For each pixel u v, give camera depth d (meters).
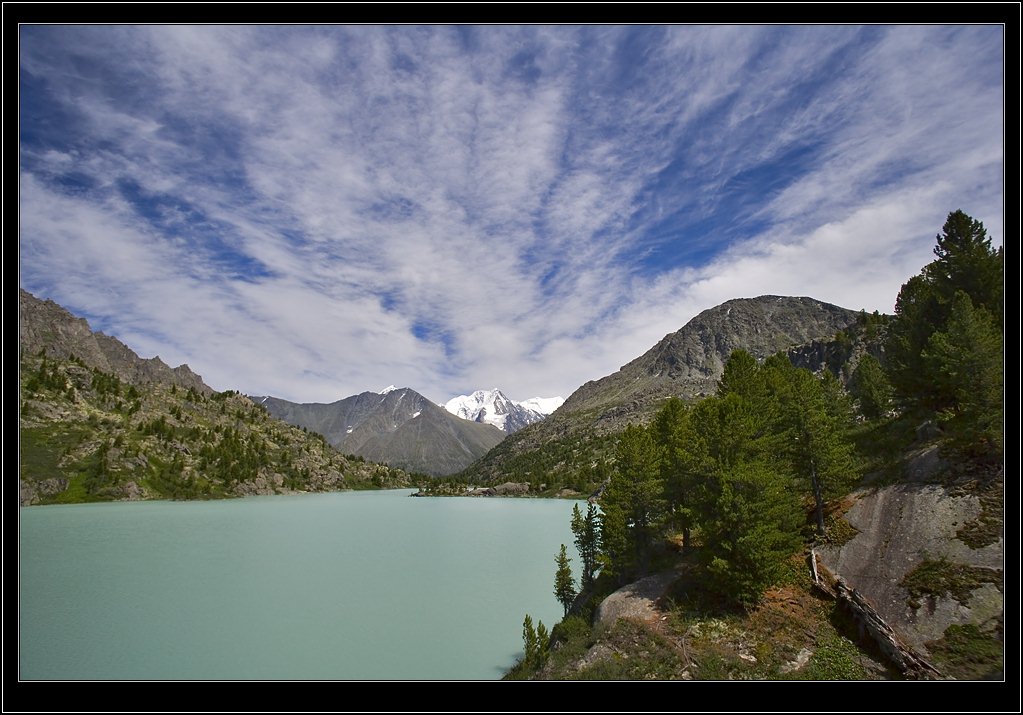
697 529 44.16
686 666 31.78
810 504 49.88
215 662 43.41
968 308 42.66
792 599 38.53
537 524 136.12
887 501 43.09
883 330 175.88
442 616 55.78
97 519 133.50
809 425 46.06
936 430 47.66
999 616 29.91
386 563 84.19
